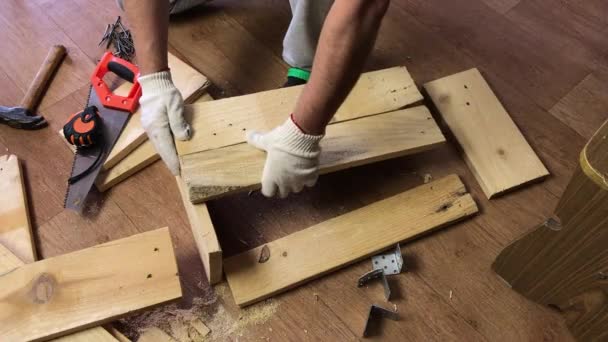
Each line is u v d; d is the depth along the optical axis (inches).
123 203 47.7
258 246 45.4
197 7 59.5
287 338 42.6
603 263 36.2
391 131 45.3
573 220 35.4
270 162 39.3
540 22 61.8
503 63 58.7
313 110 35.2
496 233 48.3
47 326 37.4
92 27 57.9
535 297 44.6
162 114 42.0
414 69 57.7
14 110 50.3
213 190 40.0
